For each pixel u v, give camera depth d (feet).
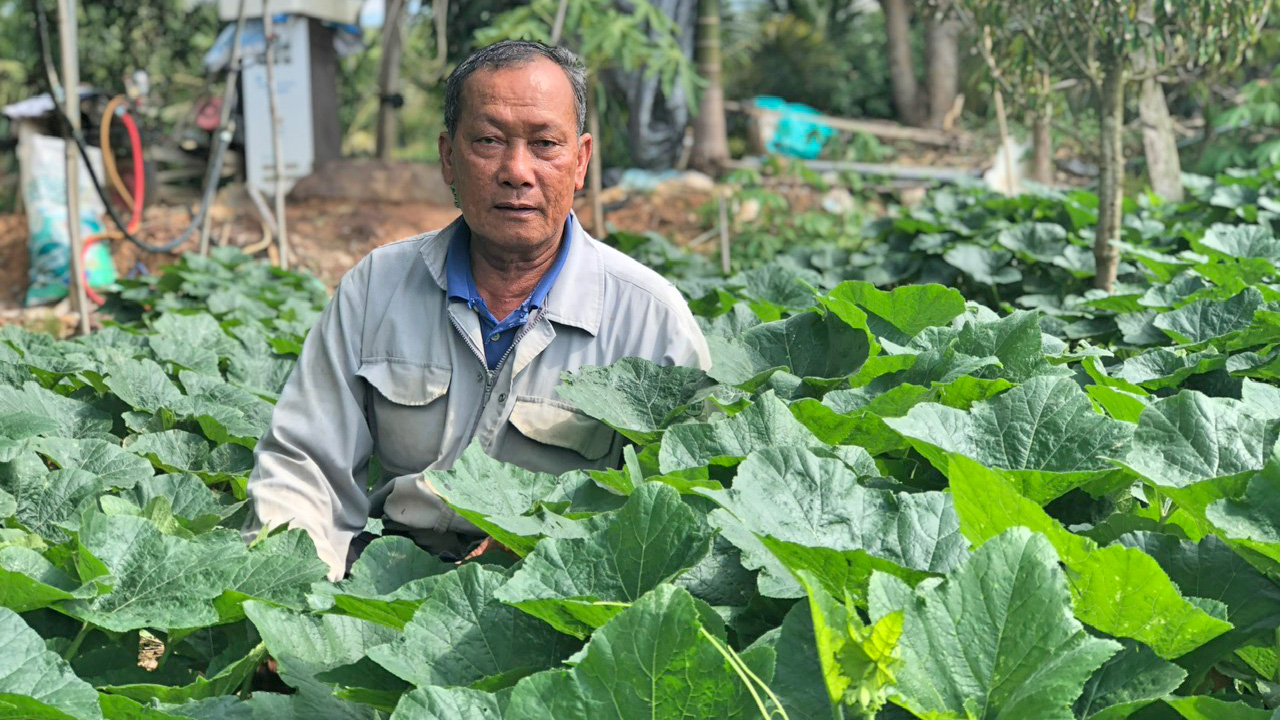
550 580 6.06
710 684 4.91
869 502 6.31
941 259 22.43
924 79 55.72
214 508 8.75
